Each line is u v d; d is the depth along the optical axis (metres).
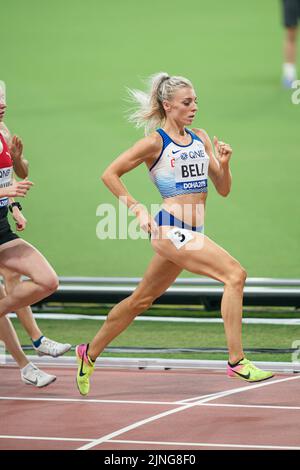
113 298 21.70
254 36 56.97
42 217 30.70
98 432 14.83
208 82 47.62
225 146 16.42
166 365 18.45
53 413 15.81
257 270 25.12
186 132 16.30
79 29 59.44
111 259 26.67
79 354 16.70
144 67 50.19
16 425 15.20
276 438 14.43
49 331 20.97
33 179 34.72
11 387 17.41
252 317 21.59
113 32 58.59
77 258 26.72
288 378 17.73
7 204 16.66
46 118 42.44
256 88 46.50
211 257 15.61
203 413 15.70
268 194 32.75
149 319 21.41
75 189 33.62
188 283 21.70
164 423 15.22
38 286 16.25
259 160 36.44
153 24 60.72
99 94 46.00
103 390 17.14
